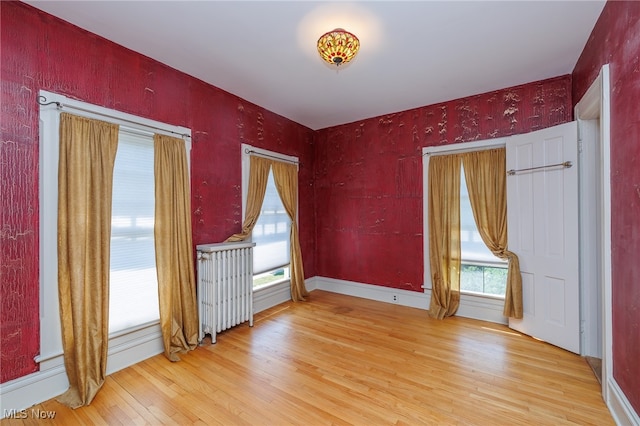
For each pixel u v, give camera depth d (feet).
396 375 7.31
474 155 11.09
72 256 6.57
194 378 7.23
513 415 5.83
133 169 8.07
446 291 11.53
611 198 6.07
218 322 9.36
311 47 8.00
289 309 12.50
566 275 8.51
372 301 13.64
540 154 9.14
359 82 10.19
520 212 9.70
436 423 5.63
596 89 6.77
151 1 6.13
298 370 7.59
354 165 14.58
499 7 6.40
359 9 6.46
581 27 7.11
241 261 10.28
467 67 9.12
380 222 13.73
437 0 6.17
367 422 5.67
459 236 11.41
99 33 7.27
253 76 9.70
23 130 6.14
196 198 9.74
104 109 7.35
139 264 8.19
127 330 7.83
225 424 5.65
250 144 11.90
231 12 6.52
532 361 7.95
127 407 6.18
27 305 6.20
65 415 5.95
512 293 9.82
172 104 9.03
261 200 12.21
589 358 8.02
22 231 6.13
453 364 7.83
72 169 6.64
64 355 6.57
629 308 5.35
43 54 6.43
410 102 12.01
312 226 15.78
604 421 5.66
